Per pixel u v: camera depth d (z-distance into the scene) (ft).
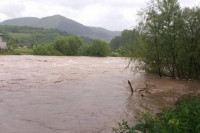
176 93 42.93
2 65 87.81
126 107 33.88
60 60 131.54
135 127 17.02
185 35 56.95
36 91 43.27
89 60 142.82
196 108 19.57
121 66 99.09
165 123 17.26
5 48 192.95
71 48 216.13
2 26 461.78
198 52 55.67
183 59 57.62
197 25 54.70
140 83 54.90
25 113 30.17
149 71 66.85
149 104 35.45
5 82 51.44
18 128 25.11
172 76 62.75
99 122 27.45
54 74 66.59
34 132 24.17
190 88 48.42
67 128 25.48
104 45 220.02
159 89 47.19
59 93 42.14
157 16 58.08
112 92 44.21
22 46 272.10
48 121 27.50
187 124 16.63
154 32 58.85
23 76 60.90
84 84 52.06
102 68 88.63
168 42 58.39
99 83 53.93
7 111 30.76
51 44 218.18
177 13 56.70
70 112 31.09
